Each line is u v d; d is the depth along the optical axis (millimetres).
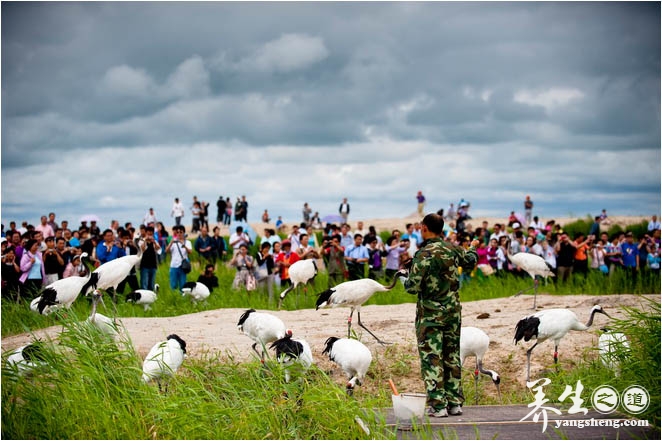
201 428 7926
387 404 10180
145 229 19297
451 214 43531
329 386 8867
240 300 18906
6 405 8016
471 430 7824
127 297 17781
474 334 11031
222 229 42406
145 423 7992
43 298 13734
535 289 16531
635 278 21234
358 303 13305
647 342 9227
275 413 8281
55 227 23875
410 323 15117
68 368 8727
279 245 20719
